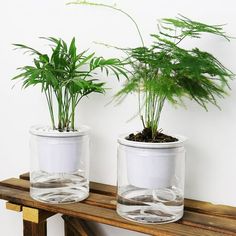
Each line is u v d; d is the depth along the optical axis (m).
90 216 0.63
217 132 0.68
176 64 0.55
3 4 0.89
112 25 0.76
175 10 0.70
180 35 0.63
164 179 0.60
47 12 0.83
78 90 0.69
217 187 0.69
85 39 0.79
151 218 0.60
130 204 0.61
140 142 0.58
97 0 0.77
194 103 0.70
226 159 0.68
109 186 0.78
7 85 0.91
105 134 0.79
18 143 0.91
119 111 0.77
